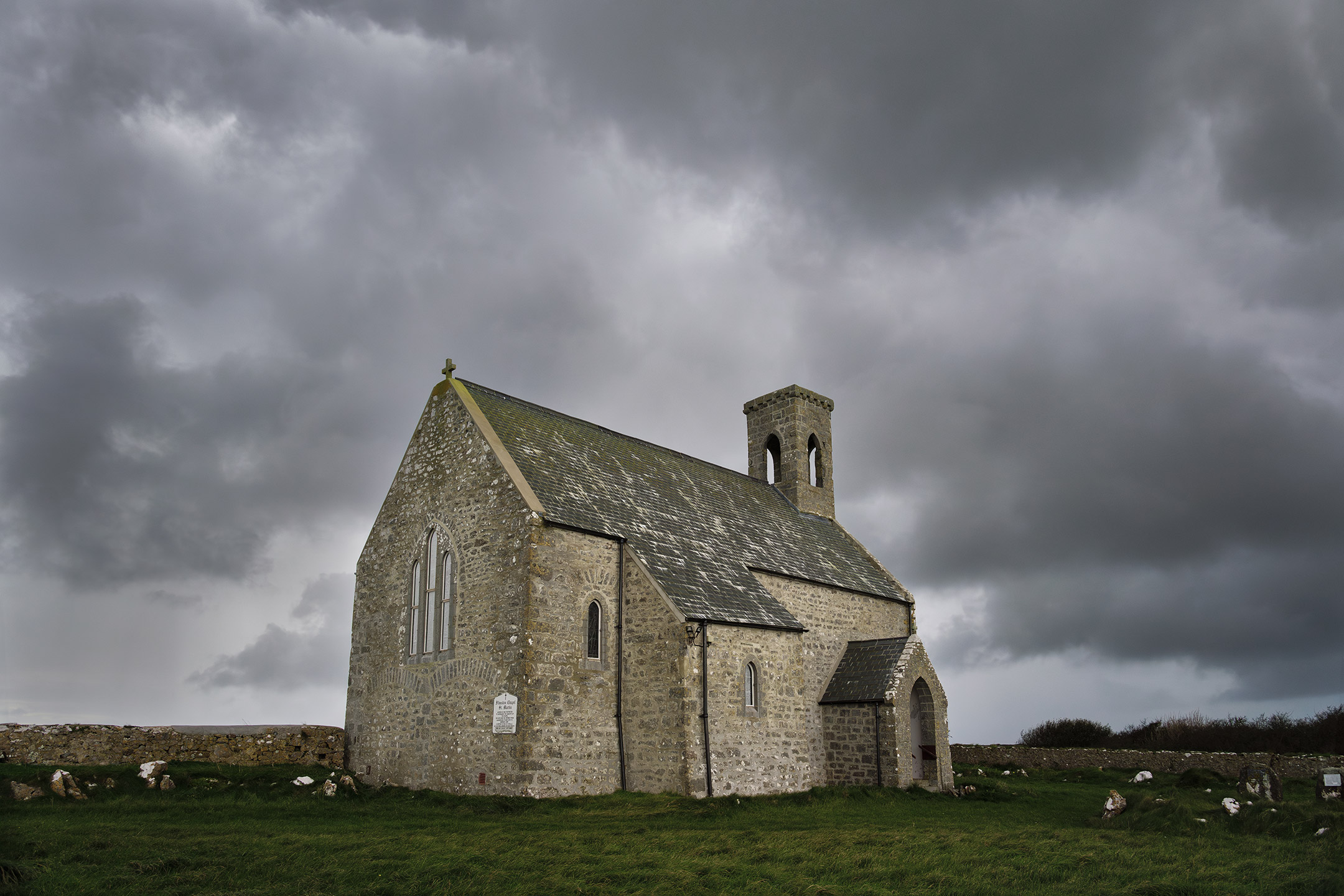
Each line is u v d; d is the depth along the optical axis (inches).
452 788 913.5
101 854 524.1
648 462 1300.4
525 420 1134.4
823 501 1657.2
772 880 507.8
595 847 601.9
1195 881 525.0
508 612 898.1
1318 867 565.6
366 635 1100.5
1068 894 485.4
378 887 463.8
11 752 866.8
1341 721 1763.0
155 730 955.3
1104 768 1619.1
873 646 1261.1
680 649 906.1
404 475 1111.6
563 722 880.3
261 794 844.0
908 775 1134.4
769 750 995.3
